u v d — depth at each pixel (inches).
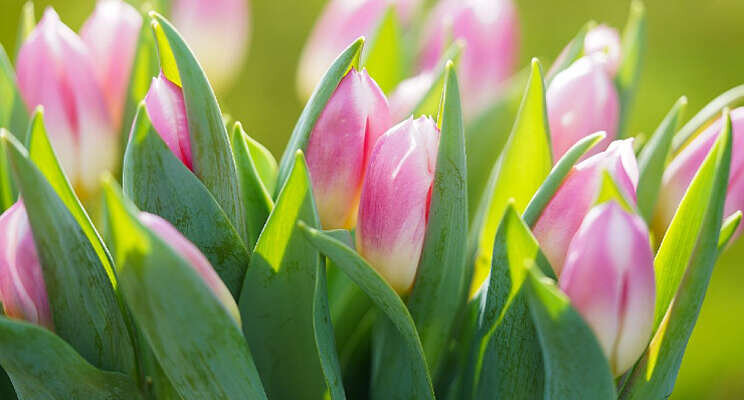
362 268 25.0
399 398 27.0
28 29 30.1
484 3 30.8
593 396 24.9
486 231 27.6
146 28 28.7
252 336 26.4
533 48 91.7
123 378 25.8
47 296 25.5
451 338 28.1
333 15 31.5
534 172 27.4
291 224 25.6
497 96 30.5
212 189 25.9
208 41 31.8
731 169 27.5
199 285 24.1
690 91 89.0
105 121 28.4
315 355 26.5
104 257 25.8
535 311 24.2
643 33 29.8
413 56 32.4
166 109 25.8
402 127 25.8
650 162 28.1
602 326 24.8
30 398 25.8
